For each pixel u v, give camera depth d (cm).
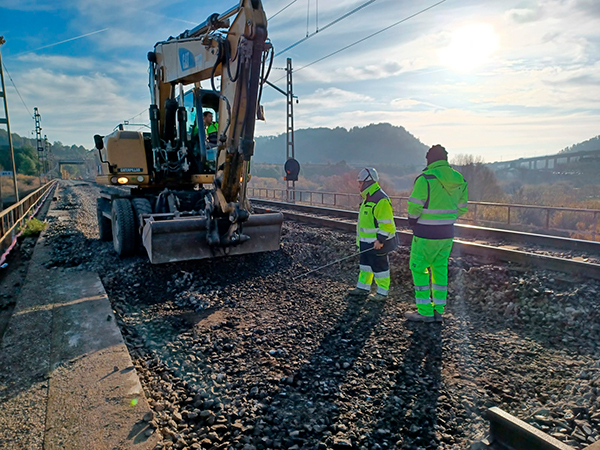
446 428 293
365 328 466
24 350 411
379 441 280
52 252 885
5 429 290
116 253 824
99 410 306
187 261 693
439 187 454
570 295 489
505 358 393
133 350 418
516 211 1636
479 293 559
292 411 312
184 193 780
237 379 356
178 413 310
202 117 727
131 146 818
